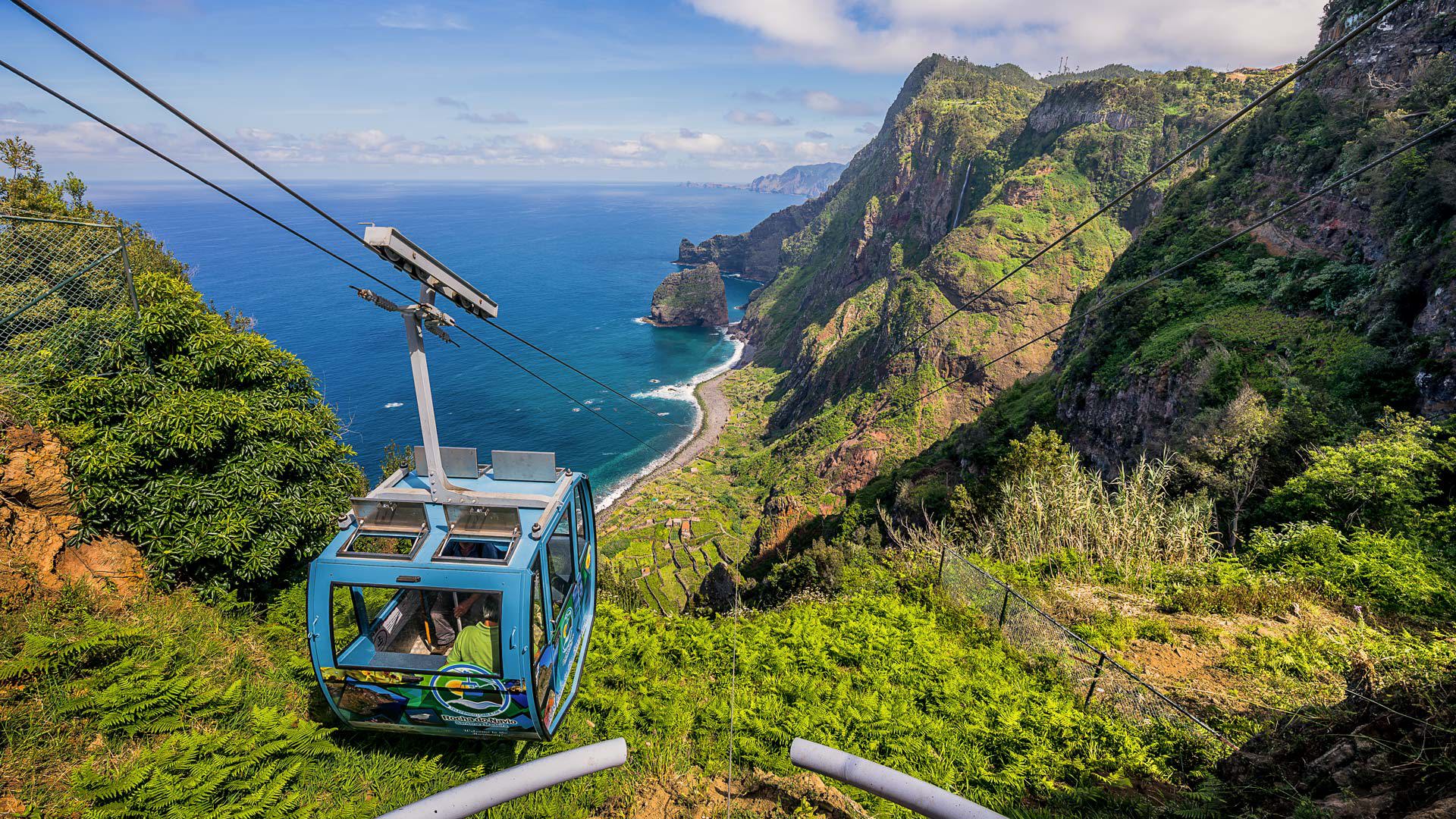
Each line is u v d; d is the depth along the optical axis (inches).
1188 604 589.3
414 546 268.7
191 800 262.4
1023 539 776.9
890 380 5378.9
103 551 388.8
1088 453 1563.7
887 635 504.7
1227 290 1557.6
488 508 280.7
